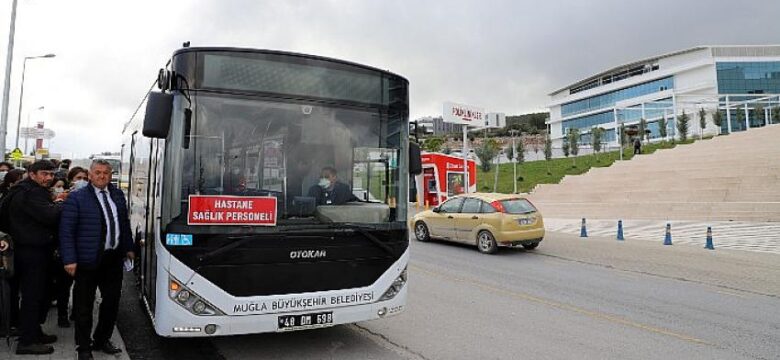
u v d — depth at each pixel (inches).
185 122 168.2
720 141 1188.5
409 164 216.4
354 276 185.0
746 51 2970.0
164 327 160.4
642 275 386.6
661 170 1037.8
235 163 173.0
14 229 185.2
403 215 202.5
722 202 787.4
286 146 182.2
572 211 948.6
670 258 467.8
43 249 187.2
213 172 169.5
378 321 247.3
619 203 892.6
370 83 202.8
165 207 165.0
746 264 435.5
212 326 161.6
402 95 211.0
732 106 1903.3
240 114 176.6
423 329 235.0
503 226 475.5
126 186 345.1
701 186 899.4
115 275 189.6
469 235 509.7
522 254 488.7
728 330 241.4
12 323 206.1
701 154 1094.4
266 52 183.8
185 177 165.5
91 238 178.1
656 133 2657.5
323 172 186.5
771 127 1208.2
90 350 180.5
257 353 197.9
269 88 182.5
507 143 2733.8
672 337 229.0
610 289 334.6
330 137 190.5
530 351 206.1
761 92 2751.0
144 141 241.8
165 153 167.6
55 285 223.1
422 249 513.7
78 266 177.9
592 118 3503.9
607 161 1579.7
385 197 199.0
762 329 243.4
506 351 205.5
